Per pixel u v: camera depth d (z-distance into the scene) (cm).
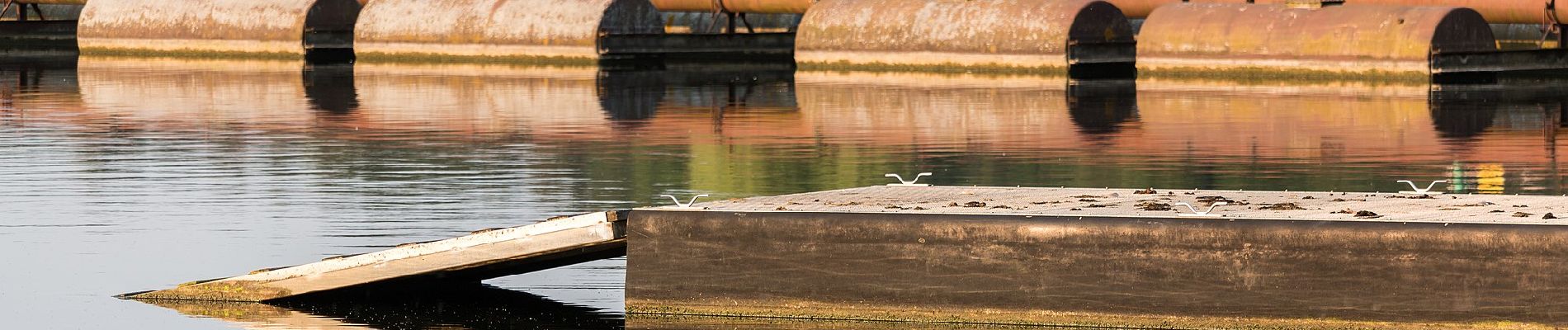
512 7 4303
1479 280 868
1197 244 901
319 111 2588
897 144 2056
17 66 3994
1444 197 1018
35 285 1105
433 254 1016
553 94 3000
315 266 1042
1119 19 3853
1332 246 885
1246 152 1952
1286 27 3572
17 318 1007
